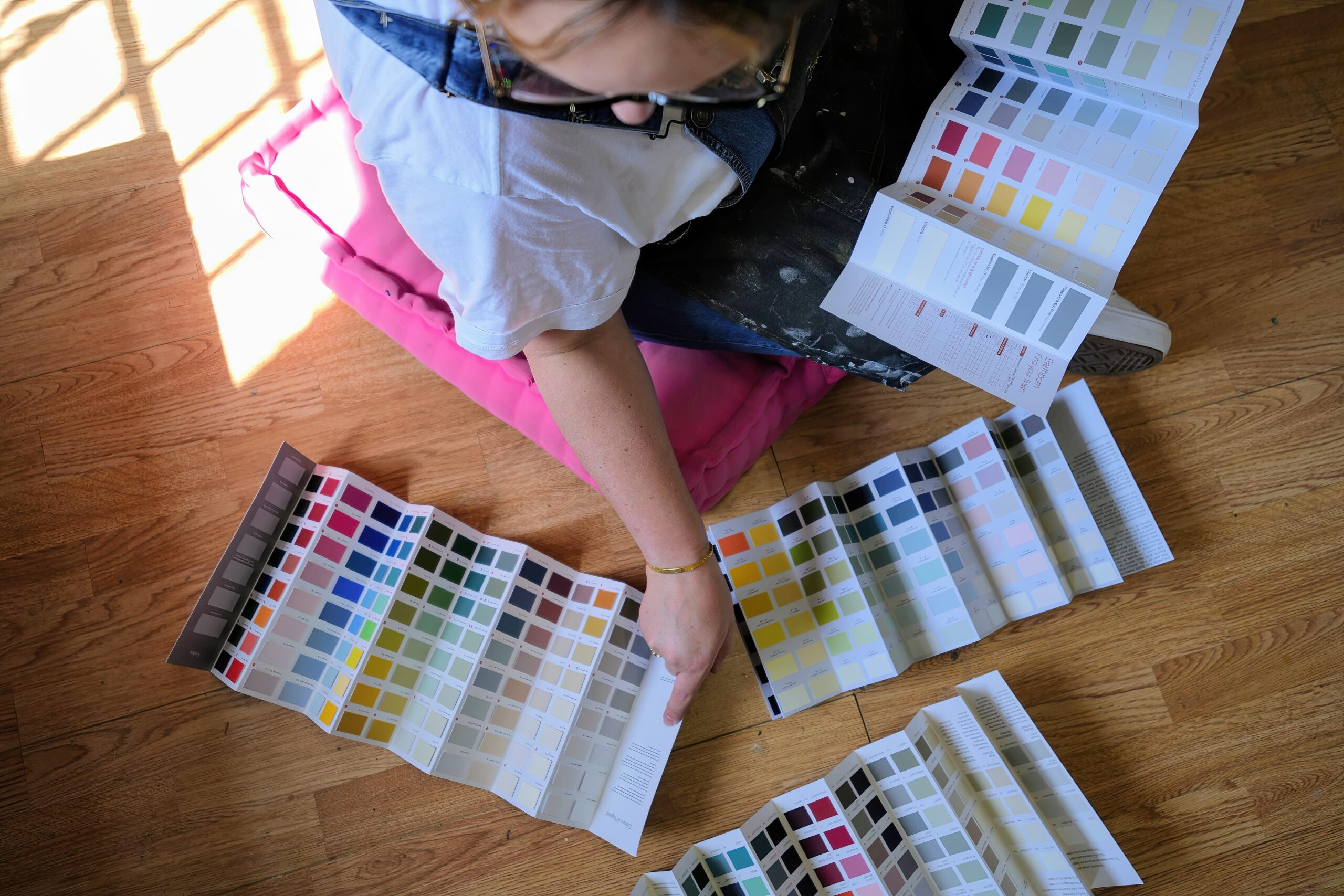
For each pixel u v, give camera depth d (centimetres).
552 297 64
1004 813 109
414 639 116
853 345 101
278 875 115
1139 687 119
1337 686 118
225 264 135
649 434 79
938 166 93
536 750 112
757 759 117
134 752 118
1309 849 113
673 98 52
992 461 119
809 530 118
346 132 119
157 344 132
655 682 117
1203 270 133
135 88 142
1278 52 140
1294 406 128
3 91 142
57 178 138
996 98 92
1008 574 117
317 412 130
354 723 112
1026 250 90
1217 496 125
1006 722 112
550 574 120
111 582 124
